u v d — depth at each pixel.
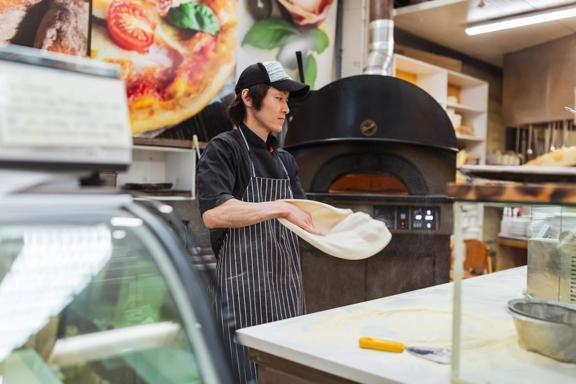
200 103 4.43
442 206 2.85
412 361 1.13
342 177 3.30
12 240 0.75
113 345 0.94
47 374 0.95
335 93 3.21
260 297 1.98
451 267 3.18
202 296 0.83
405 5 5.87
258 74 2.04
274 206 1.83
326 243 1.75
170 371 0.84
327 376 1.15
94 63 0.66
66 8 3.57
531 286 1.54
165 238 0.82
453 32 6.35
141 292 0.85
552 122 6.63
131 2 3.94
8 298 0.80
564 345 1.09
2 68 0.58
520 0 5.09
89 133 0.63
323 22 5.51
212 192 1.92
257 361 1.31
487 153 7.38
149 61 4.07
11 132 0.58
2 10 3.29
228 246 2.01
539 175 1.11
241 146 2.09
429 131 3.09
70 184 0.74
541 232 1.56
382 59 5.08
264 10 4.92
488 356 1.13
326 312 1.52
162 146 3.85
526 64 6.82
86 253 0.78
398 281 2.94
